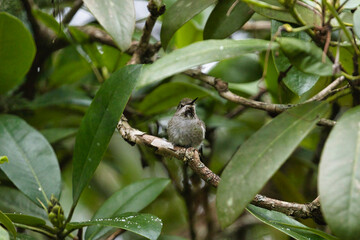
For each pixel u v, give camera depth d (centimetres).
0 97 844
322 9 429
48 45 867
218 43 423
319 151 882
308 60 408
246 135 955
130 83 534
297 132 406
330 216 337
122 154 959
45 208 575
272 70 812
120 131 602
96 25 890
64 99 868
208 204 933
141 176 959
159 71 397
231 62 868
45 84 951
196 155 551
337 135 373
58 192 613
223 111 980
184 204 940
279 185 828
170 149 555
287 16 506
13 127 656
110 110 539
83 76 971
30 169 623
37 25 830
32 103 858
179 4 552
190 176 908
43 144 646
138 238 747
